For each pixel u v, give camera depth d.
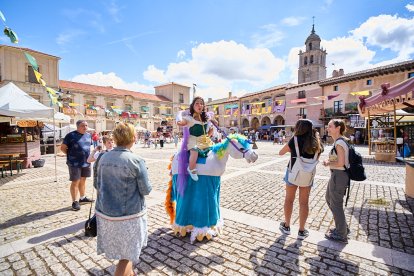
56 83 27.53
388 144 10.92
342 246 3.06
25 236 3.44
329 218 4.04
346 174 3.05
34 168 10.19
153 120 42.06
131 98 39.50
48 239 3.34
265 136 39.75
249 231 3.56
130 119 37.50
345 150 3.02
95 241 3.28
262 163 10.98
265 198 5.27
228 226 3.76
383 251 2.92
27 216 4.25
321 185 6.36
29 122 11.62
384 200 4.96
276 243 3.17
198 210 3.25
